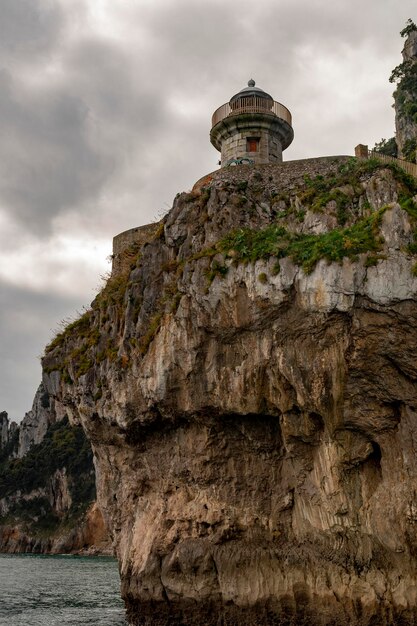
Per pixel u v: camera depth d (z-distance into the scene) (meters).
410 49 78.31
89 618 29.23
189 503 23.27
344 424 18.80
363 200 22.20
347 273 18.19
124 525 26.84
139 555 24.31
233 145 33.44
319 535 20.23
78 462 132.88
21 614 30.94
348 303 18.09
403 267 17.97
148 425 24.38
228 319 20.72
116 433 26.36
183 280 22.23
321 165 24.80
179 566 22.55
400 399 18.14
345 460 19.06
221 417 21.84
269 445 21.77
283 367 19.56
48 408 160.12
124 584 25.30
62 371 30.34
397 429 18.38
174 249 24.59
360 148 25.73
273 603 20.75
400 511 17.80
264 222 23.66
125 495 26.86
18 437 174.38
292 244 20.16
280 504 21.47
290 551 20.91
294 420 20.08
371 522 18.64
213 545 22.16
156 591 23.06
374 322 18.02
